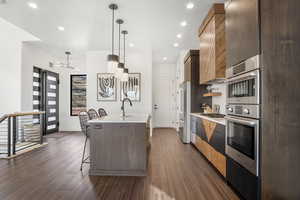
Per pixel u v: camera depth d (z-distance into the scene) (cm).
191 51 461
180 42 489
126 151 269
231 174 218
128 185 234
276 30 144
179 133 552
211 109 438
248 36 175
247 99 178
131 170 268
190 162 322
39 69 577
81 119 313
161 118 752
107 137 271
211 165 306
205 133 333
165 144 461
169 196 206
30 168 292
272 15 147
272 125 148
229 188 225
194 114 421
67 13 328
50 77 622
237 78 194
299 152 127
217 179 251
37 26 385
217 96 416
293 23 130
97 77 571
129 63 572
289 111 134
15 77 479
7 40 485
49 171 280
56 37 451
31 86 521
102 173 270
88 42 488
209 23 318
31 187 227
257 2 159
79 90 670
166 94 750
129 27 390
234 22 204
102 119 290
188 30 406
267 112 153
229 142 221
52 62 628
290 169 134
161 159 339
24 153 380
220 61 291
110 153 270
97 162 270
